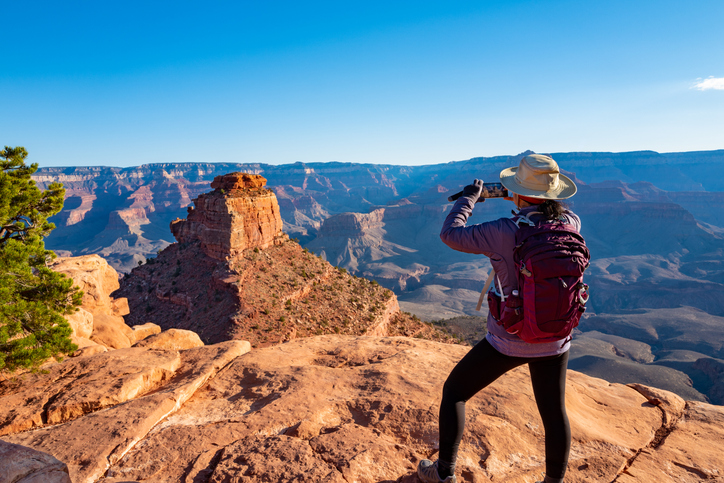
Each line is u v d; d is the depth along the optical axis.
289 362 5.35
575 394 4.22
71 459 3.26
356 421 3.79
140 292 58.59
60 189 14.33
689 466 3.21
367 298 58.62
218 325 44.88
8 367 6.51
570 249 2.31
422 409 3.82
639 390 4.52
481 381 2.82
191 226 63.34
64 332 8.14
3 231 13.30
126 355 5.68
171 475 3.08
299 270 57.44
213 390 4.70
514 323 2.41
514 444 3.43
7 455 2.60
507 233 2.48
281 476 2.88
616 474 3.09
